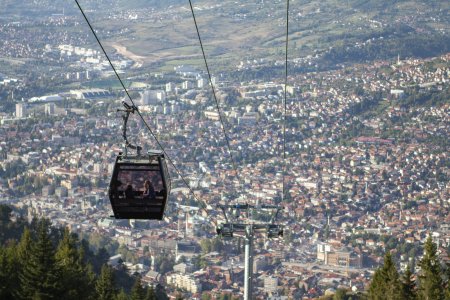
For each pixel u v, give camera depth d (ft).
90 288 302.04
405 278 294.46
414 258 577.02
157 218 153.28
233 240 577.43
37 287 266.36
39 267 266.57
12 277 276.41
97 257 455.63
